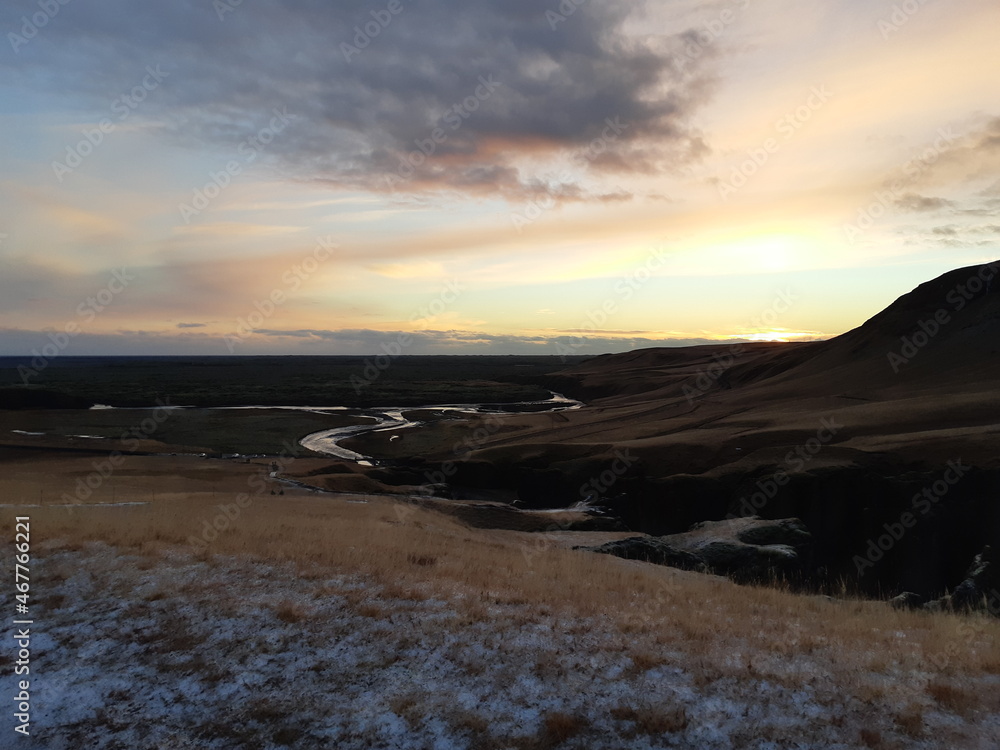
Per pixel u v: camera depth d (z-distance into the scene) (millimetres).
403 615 9281
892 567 34875
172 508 22812
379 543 15742
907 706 6777
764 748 6066
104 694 6977
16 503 22641
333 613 9242
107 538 13047
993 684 7469
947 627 10289
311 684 7250
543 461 58438
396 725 6445
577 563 16141
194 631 8484
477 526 34188
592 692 7105
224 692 7047
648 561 21594
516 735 6305
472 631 8766
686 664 7836
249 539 14219
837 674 7664
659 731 6344
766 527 25516
